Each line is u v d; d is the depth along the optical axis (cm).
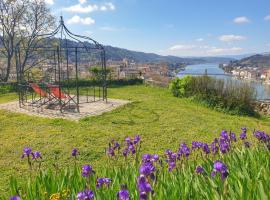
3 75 3002
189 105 1656
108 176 420
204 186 357
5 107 1503
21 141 959
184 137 1041
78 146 910
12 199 283
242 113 1546
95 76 2525
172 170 433
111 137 1009
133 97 1881
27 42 2902
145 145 934
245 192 325
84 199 289
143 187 274
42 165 756
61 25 1547
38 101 1639
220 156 500
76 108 1460
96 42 1684
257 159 452
